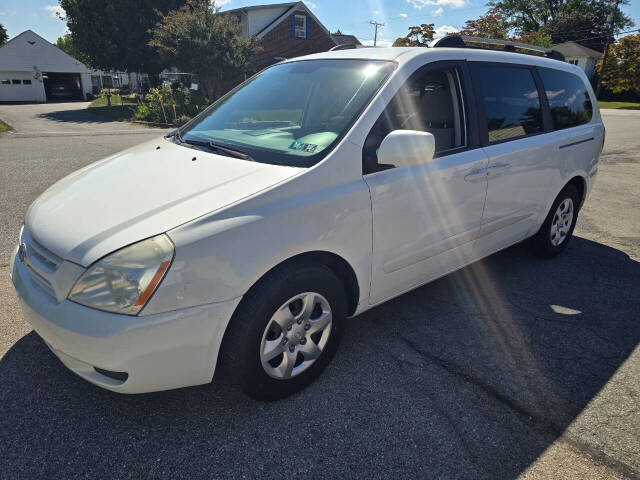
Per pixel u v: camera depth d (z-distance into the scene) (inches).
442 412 92.6
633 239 200.5
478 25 1241.4
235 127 120.5
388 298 113.0
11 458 78.6
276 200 85.4
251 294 84.4
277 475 77.2
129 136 551.2
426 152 94.3
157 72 1226.6
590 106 173.8
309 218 88.1
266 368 89.7
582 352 114.7
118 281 74.3
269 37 1113.4
